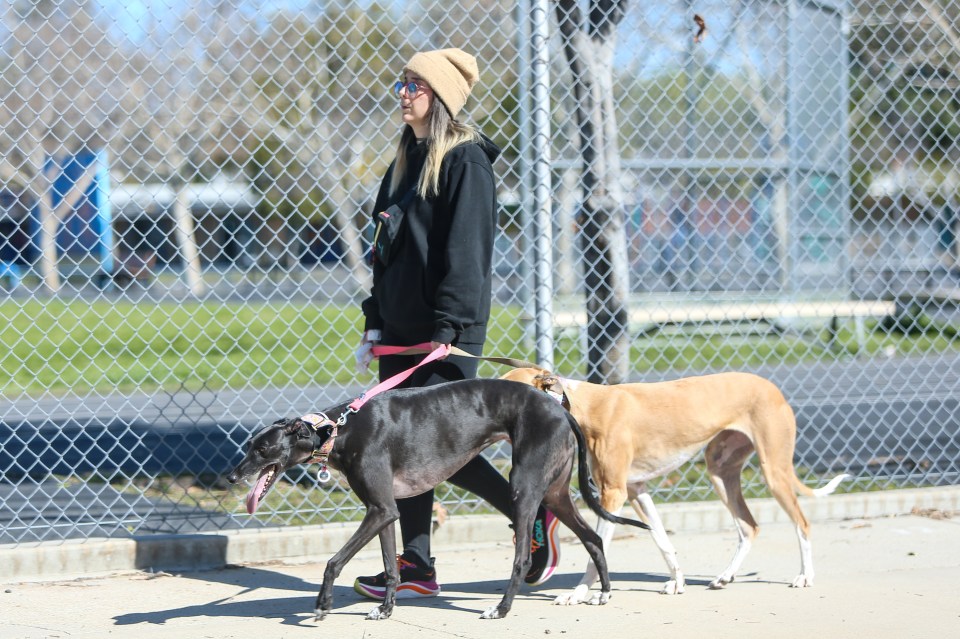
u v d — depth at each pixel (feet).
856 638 17.95
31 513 26.81
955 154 61.00
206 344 66.23
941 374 55.67
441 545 25.79
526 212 35.37
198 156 66.28
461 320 19.99
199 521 26.22
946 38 38.96
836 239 60.85
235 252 105.60
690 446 21.83
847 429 40.70
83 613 19.77
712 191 53.67
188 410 43.32
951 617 19.25
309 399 45.75
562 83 37.42
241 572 23.26
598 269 32.30
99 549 22.86
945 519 28.45
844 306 60.39
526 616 19.61
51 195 57.52
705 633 18.31
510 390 19.71
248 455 18.19
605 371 32.32
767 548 25.58
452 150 20.34
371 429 18.79
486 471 21.30
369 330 22.04
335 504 27.99
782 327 60.80
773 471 22.03
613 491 21.30
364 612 19.88
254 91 56.13
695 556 24.88
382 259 21.04
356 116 68.64
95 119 55.21
